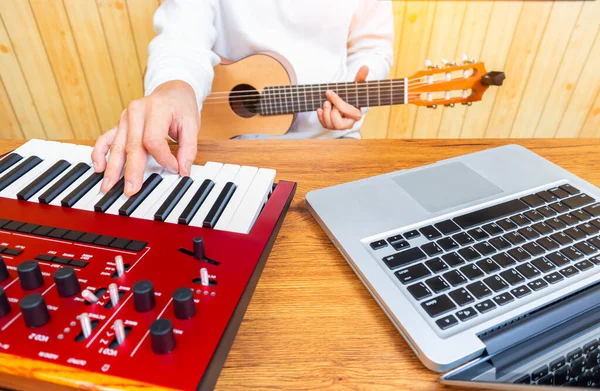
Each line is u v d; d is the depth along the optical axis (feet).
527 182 1.94
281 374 1.18
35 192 1.72
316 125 4.83
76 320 1.15
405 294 1.35
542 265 1.46
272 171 1.92
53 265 1.33
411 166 2.24
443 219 1.68
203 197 1.73
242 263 1.39
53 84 6.68
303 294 1.45
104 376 1.01
